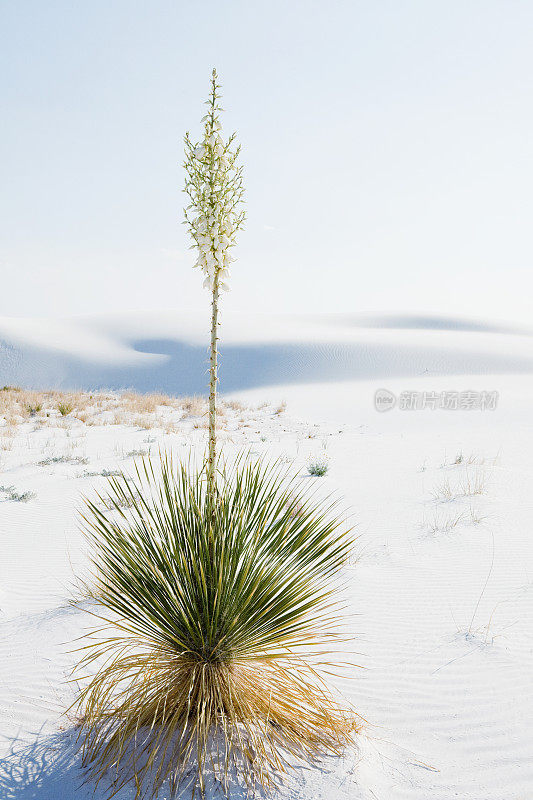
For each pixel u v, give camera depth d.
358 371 46.50
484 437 18.16
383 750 3.41
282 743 3.33
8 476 12.59
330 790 2.97
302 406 27.84
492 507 9.74
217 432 18.80
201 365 53.62
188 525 3.45
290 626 3.37
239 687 3.38
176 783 3.02
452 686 4.18
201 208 3.28
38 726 3.65
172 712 3.38
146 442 16.28
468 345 55.44
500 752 3.38
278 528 3.56
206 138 3.27
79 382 51.59
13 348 60.69
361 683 4.23
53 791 3.03
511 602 5.80
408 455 15.58
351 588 6.30
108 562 3.53
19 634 5.12
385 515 9.62
